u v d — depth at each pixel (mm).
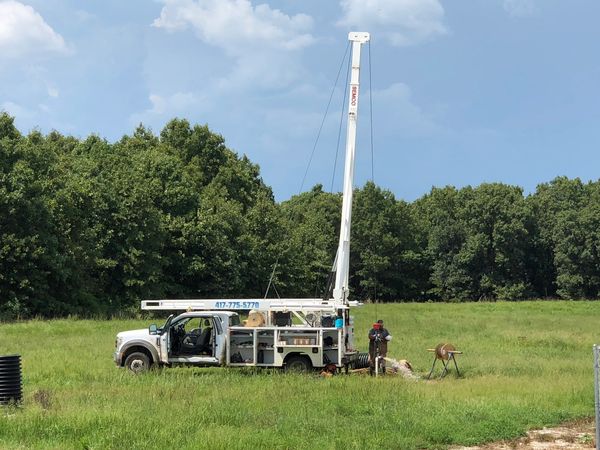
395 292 94750
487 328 35812
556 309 58375
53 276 45969
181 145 75688
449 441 9953
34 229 44688
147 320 40250
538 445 10000
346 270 19641
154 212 54500
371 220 93000
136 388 14164
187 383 14898
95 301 49844
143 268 53500
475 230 94750
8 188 43656
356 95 20469
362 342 27266
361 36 20672
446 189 101812
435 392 13938
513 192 94312
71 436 9484
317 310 18578
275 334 17859
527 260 95938
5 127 48750
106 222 52250
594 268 88500
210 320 18078
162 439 9141
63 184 49625
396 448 9227
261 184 87562
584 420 11750
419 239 99375
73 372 17234
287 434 9719
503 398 13281
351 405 12219
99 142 65188
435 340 28781
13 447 8836
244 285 65062
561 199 103562
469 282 95125
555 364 20438
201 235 59906
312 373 17625
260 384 14930
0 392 12461
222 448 8766
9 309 42156
